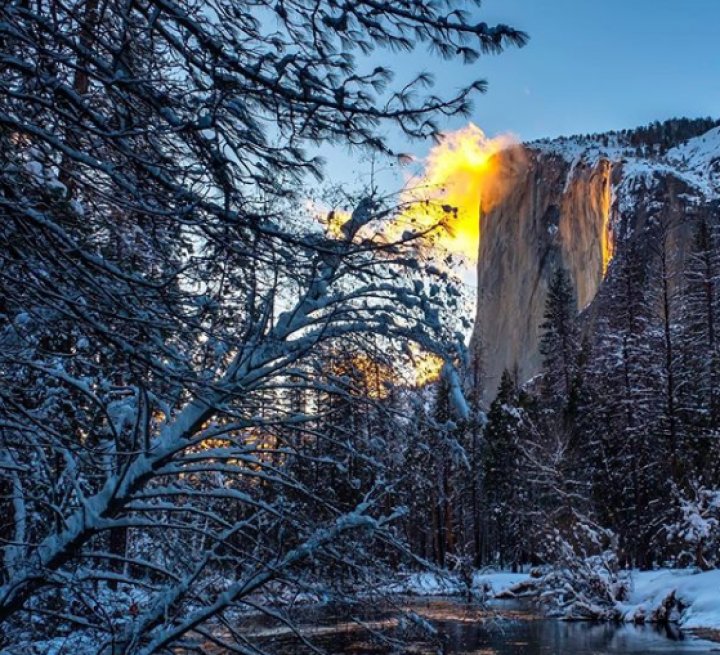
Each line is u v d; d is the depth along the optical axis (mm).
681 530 27703
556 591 25594
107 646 5723
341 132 4188
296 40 4164
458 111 4027
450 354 6012
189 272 4781
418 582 6648
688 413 36500
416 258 5574
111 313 3801
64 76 4141
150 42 4195
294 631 5930
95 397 5402
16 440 5922
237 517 7320
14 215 3602
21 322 4965
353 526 6020
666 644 18516
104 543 7949
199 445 7551
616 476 37469
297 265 4398
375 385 6711
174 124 3762
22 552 6133
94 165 3680
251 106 4141
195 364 5758
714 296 42938
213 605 5844
